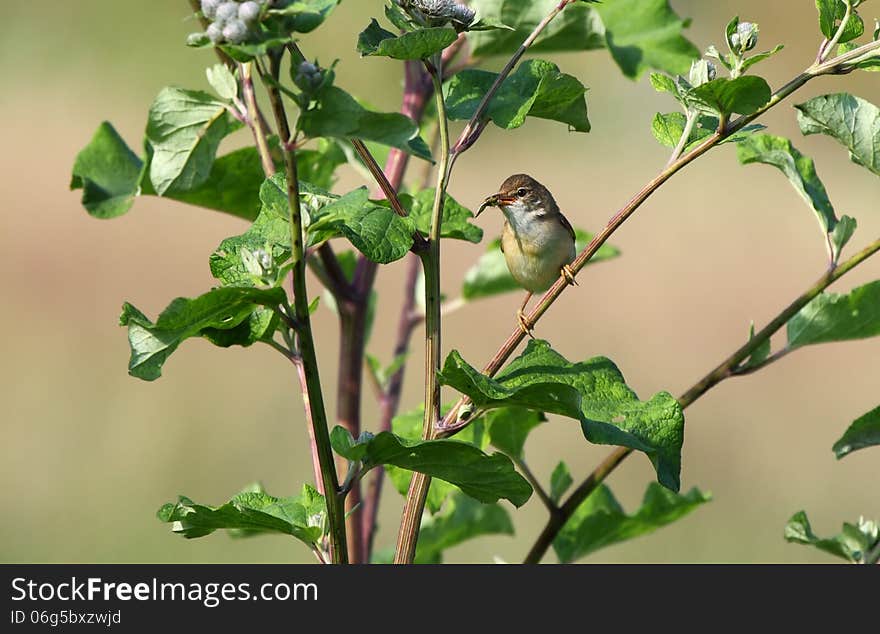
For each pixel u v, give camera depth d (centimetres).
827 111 554
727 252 3291
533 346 534
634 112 4334
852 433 575
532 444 1911
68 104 4191
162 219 3262
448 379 471
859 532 609
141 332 455
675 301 2905
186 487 1828
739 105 499
